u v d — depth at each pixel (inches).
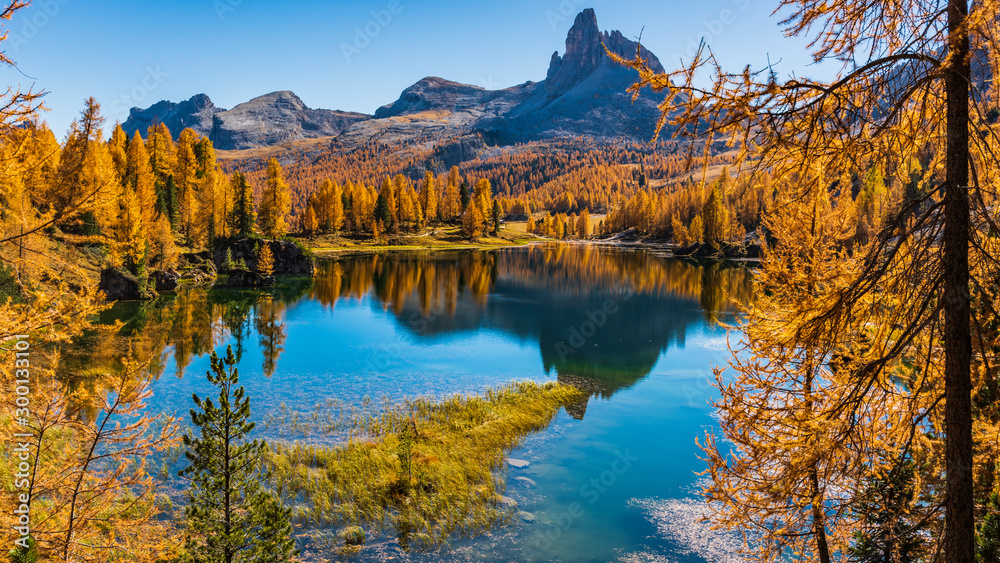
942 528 269.4
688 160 246.2
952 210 243.1
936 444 296.8
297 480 812.0
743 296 2952.8
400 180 7362.2
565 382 1430.9
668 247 7416.3
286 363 1556.3
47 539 367.6
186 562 505.4
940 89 262.4
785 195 273.1
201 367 1462.8
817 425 273.4
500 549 684.7
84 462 396.5
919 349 278.2
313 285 3366.1
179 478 813.2
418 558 664.4
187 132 4480.8
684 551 684.1
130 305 2413.9
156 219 3250.5
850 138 249.1
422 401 1219.9
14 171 308.0
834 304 269.7
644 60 238.2
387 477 826.8
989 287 262.5
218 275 3604.8
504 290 3253.0
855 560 384.5
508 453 967.0
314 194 6855.3
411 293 3093.0
